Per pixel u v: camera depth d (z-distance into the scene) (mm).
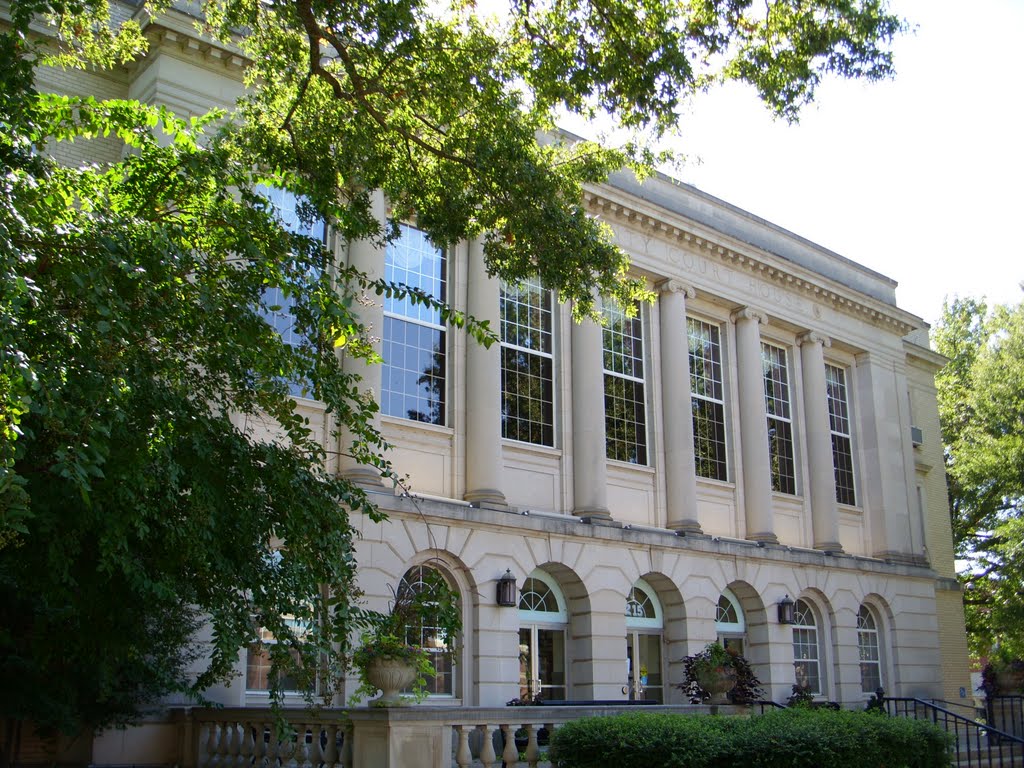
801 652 29234
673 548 25594
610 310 27000
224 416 10242
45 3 10359
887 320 35125
